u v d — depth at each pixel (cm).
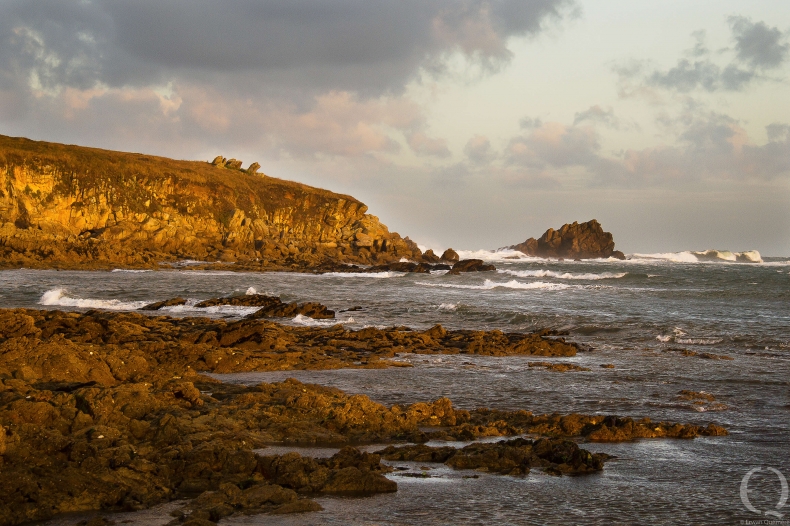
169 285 4828
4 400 1115
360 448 1161
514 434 1279
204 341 2289
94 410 1141
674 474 1039
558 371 1980
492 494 924
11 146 8500
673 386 1766
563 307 3728
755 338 2630
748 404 1576
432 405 1387
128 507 841
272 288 4859
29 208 7925
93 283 4788
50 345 1530
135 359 1614
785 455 1154
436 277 6594
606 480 1002
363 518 821
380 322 3148
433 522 812
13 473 857
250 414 1277
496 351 2345
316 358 2116
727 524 823
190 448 1019
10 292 3969
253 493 877
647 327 2909
